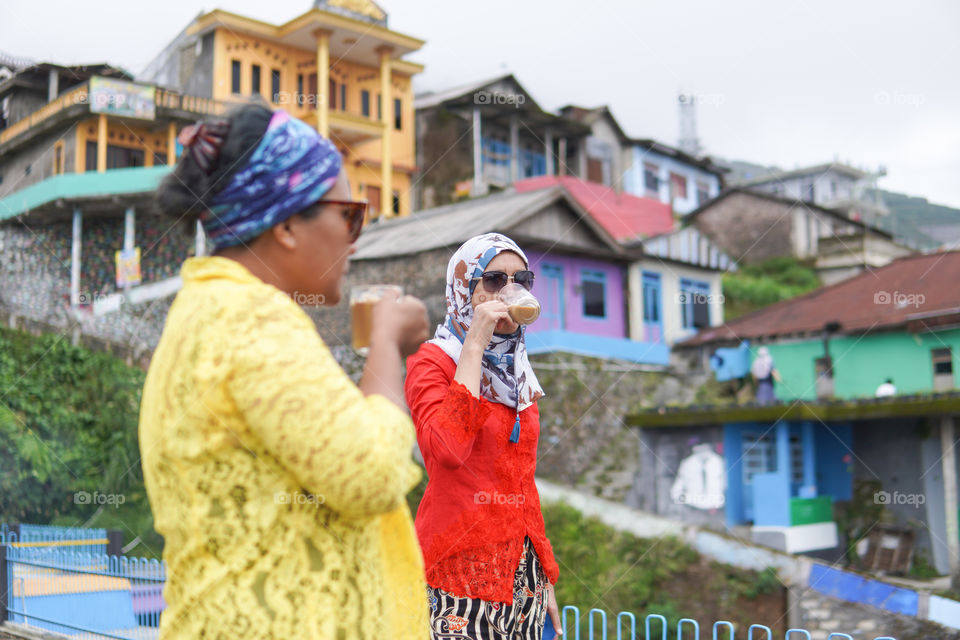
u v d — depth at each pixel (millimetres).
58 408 11492
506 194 13711
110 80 12719
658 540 9352
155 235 12688
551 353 11922
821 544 9945
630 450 11234
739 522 10367
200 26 14203
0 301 12430
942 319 10117
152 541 8625
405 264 11258
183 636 833
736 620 8500
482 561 1668
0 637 5070
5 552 5344
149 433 862
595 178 18391
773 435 10594
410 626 946
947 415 9633
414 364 1799
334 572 850
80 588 5109
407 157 17094
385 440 801
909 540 9453
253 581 812
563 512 9766
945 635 7500
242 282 867
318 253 919
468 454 1653
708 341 12805
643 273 14117
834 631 7895
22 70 13219
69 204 12672
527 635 1746
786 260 16203
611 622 8555
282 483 823
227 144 876
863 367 11016
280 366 784
